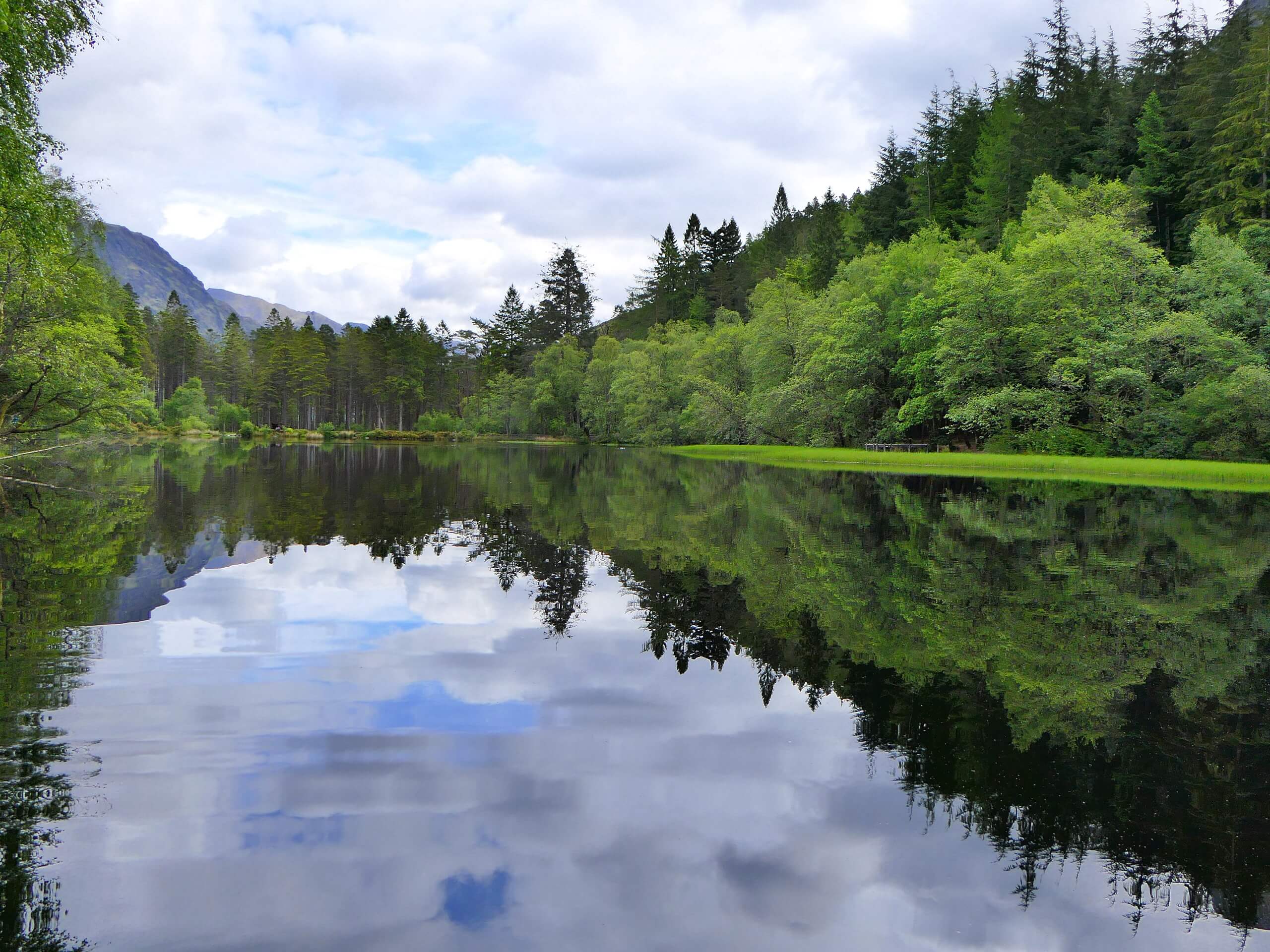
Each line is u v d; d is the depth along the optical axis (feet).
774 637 22.18
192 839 10.80
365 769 13.20
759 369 175.11
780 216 382.63
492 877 10.03
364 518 48.83
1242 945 8.88
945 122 237.86
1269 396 97.60
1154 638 22.15
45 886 9.59
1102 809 12.18
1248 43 155.02
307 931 8.77
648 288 352.90
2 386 81.46
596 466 125.39
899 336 144.46
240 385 349.00
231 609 24.26
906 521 50.62
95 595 25.66
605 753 14.08
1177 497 70.23
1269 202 134.00
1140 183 159.33
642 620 24.03
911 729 15.35
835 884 10.03
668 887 9.85
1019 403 122.62
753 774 13.28
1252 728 15.52
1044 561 35.14
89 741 14.02
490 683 17.85
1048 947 8.75
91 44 44.62
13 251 63.72
